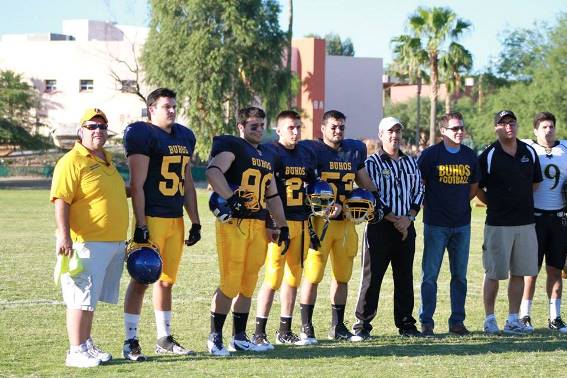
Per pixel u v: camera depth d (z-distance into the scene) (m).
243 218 7.95
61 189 7.27
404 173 9.07
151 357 7.77
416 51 48.31
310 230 8.59
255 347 8.20
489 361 7.60
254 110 8.16
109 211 7.42
